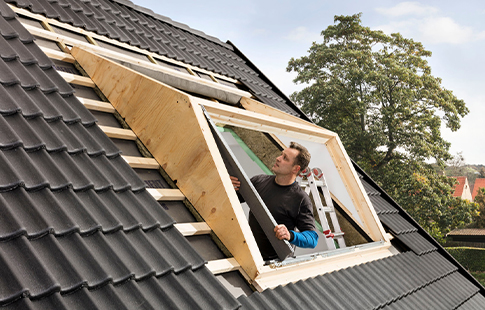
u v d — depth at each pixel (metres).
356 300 3.10
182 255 2.27
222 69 6.39
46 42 3.60
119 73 3.28
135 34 5.28
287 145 5.13
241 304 2.20
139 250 2.14
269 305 2.45
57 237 1.91
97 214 2.16
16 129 2.29
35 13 3.88
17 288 1.54
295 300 2.64
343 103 25.73
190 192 2.82
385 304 3.37
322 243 5.09
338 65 26.09
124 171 2.63
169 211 2.70
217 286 2.24
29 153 2.23
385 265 4.10
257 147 5.56
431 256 5.06
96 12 4.97
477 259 26.44
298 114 6.93
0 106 2.32
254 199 2.98
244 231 2.60
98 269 1.85
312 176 4.29
